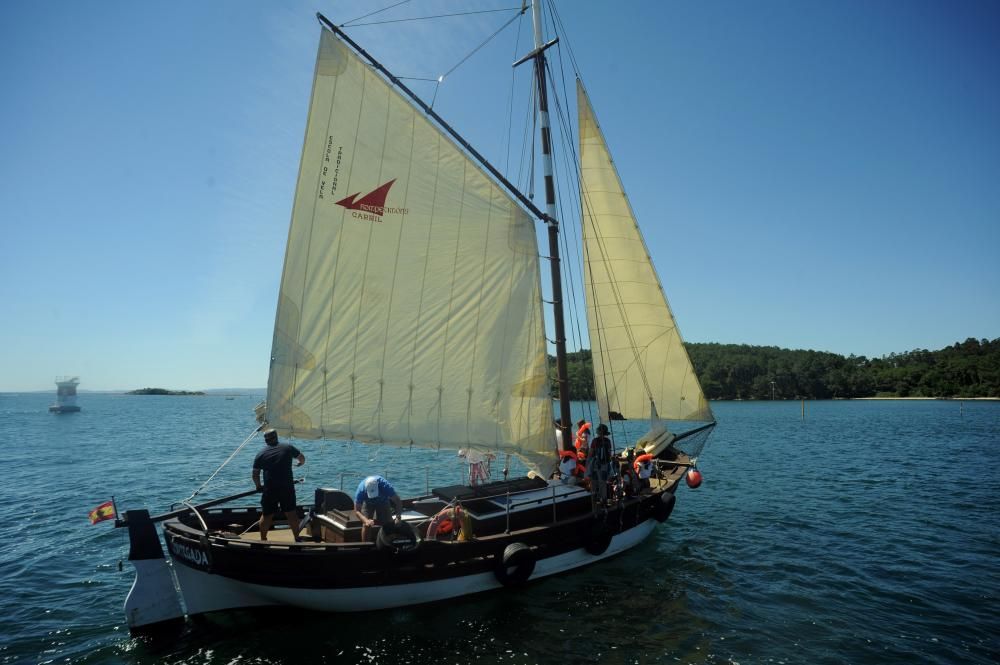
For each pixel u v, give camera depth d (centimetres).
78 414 10194
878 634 948
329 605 984
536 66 1427
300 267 1153
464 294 1203
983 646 906
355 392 1173
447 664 844
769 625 980
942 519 1722
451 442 1194
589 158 1777
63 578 1228
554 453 1236
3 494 2211
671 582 1178
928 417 7244
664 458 1769
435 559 1014
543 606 1048
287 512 1005
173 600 962
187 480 2547
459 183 1198
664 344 1767
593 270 1794
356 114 1172
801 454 3400
